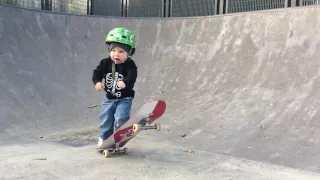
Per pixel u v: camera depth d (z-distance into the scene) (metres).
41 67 4.09
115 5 5.90
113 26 5.09
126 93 2.04
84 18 5.06
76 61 4.42
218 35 4.37
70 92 3.87
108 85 2.05
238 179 1.71
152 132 2.92
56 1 5.61
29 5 5.35
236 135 2.66
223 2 4.76
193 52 4.37
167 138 2.75
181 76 4.06
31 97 3.54
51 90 3.79
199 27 4.66
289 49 3.56
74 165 1.85
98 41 4.84
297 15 3.77
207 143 2.57
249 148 2.40
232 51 4.02
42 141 2.55
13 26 4.42
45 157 2.01
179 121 3.16
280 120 2.72
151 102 1.84
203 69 4.02
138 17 5.23
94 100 3.81
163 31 4.89
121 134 2.00
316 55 3.30
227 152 2.36
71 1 5.75
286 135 2.50
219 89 3.57
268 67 3.52
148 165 1.90
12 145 2.37
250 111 3.00
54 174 1.68
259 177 1.76
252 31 4.07
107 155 2.05
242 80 3.55
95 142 2.54
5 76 3.70
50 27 4.73
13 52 4.11
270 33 3.88
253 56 3.78
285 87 3.15
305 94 2.94
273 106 2.96
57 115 3.34
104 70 2.09
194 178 1.69
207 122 3.02
